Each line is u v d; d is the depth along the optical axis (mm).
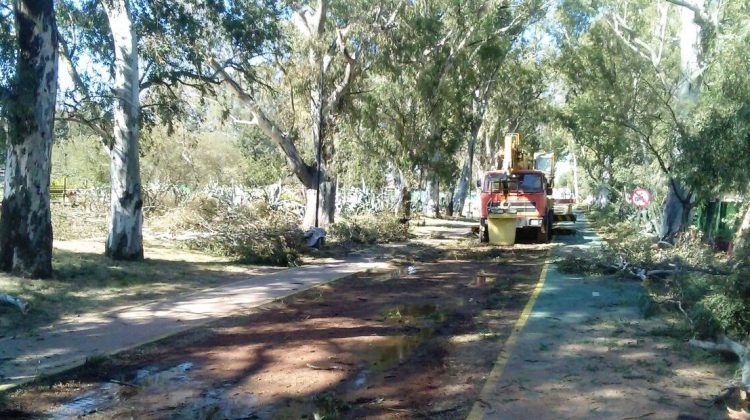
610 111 23438
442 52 31234
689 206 20844
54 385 7281
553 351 8492
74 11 16750
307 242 22641
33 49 12211
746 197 16688
